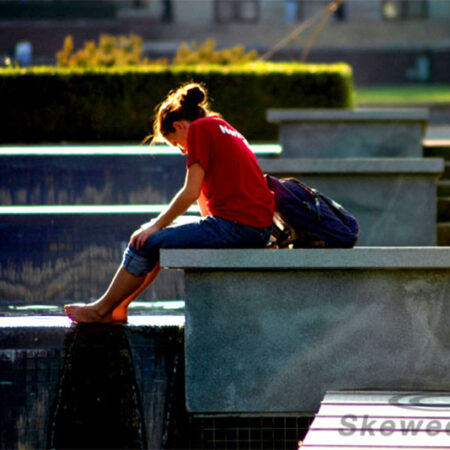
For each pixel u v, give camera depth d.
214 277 15.68
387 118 29.83
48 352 15.97
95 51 43.34
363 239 25.00
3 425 15.90
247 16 102.38
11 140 36.75
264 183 16.03
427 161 24.62
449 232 26.38
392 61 104.19
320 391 15.72
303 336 15.71
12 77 36.62
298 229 16.41
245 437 15.77
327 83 37.28
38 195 28.89
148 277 16.39
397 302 15.62
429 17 104.38
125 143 36.31
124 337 16.03
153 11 100.25
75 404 15.98
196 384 15.75
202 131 15.53
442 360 15.60
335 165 24.73
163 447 15.93
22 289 24.56
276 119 30.02
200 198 16.91
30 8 99.06
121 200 29.09
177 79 36.91
